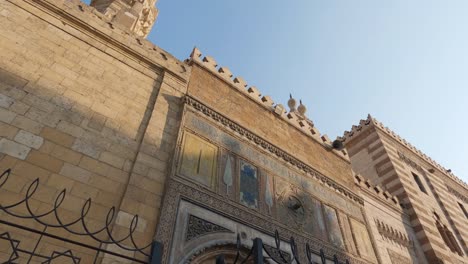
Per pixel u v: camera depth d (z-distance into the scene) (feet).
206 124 35.65
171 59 38.55
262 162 38.83
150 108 32.37
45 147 23.30
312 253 35.27
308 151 48.62
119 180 25.45
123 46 34.63
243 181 34.55
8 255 18.42
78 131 25.79
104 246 21.44
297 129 50.19
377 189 58.75
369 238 45.93
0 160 20.86
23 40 27.45
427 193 73.46
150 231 24.08
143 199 25.26
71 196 22.38
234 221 30.35
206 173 31.58
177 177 28.76
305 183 42.75
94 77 30.14
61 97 26.63
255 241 18.86
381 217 53.57
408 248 54.24
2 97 23.41
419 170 79.87
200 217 28.04
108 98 29.73
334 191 46.80
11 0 28.86
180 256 24.52
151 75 35.27
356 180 55.11
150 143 29.07
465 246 66.59
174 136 31.55
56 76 27.55
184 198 28.02
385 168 70.03
